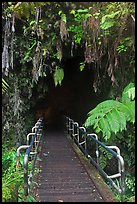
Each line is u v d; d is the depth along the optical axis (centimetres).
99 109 485
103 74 779
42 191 461
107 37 625
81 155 731
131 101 515
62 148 896
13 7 590
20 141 878
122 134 695
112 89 738
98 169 537
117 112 471
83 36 655
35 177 511
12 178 435
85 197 432
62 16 608
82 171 588
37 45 702
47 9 631
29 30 682
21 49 721
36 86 1012
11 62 675
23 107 903
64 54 880
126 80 683
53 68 812
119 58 668
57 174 567
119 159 349
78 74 1230
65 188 477
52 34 685
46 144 980
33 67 741
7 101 845
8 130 862
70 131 1149
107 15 530
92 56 671
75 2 611
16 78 828
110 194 424
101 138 736
